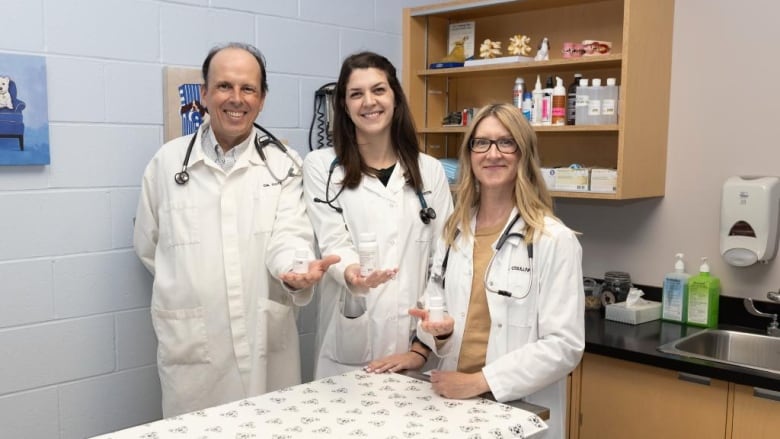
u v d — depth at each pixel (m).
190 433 1.37
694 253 2.74
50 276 2.26
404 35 3.18
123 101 2.38
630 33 2.51
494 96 3.25
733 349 2.53
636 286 2.90
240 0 2.66
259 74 2.09
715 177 2.67
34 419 2.26
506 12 3.13
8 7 2.12
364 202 2.08
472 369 1.80
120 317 2.43
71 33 2.25
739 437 2.13
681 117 2.74
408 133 2.16
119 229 2.41
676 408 2.27
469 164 1.86
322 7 2.94
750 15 2.55
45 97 2.19
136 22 2.39
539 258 1.70
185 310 2.10
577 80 2.79
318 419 1.46
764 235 2.44
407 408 1.54
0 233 2.15
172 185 2.12
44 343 2.26
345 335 2.04
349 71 2.05
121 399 2.46
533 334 1.72
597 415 2.47
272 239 2.12
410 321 2.09
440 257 1.93
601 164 2.92
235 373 2.13
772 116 2.52
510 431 1.43
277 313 2.16
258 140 2.21
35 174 2.21
